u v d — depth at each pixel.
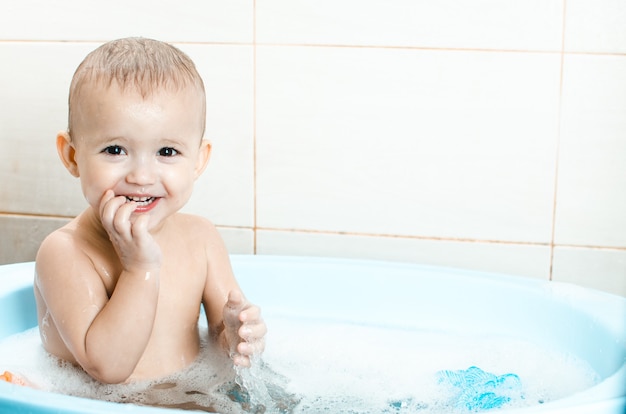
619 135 1.30
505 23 1.30
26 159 1.50
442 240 1.38
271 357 1.07
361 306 1.26
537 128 1.32
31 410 0.70
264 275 1.29
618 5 1.27
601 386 0.77
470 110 1.33
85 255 0.95
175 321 1.01
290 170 1.40
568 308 1.10
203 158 1.04
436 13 1.32
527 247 1.35
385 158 1.37
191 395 0.93
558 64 1.30
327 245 1.41
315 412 0.89
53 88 1.46
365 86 1.35
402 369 1.04
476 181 1.35
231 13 1.37
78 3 1.43
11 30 1.46
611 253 1.33
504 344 1.13
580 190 1.32
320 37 1.35
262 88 1.38
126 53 0.93
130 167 0.90
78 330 0.90
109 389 0.94
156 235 1.03
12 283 1.17
